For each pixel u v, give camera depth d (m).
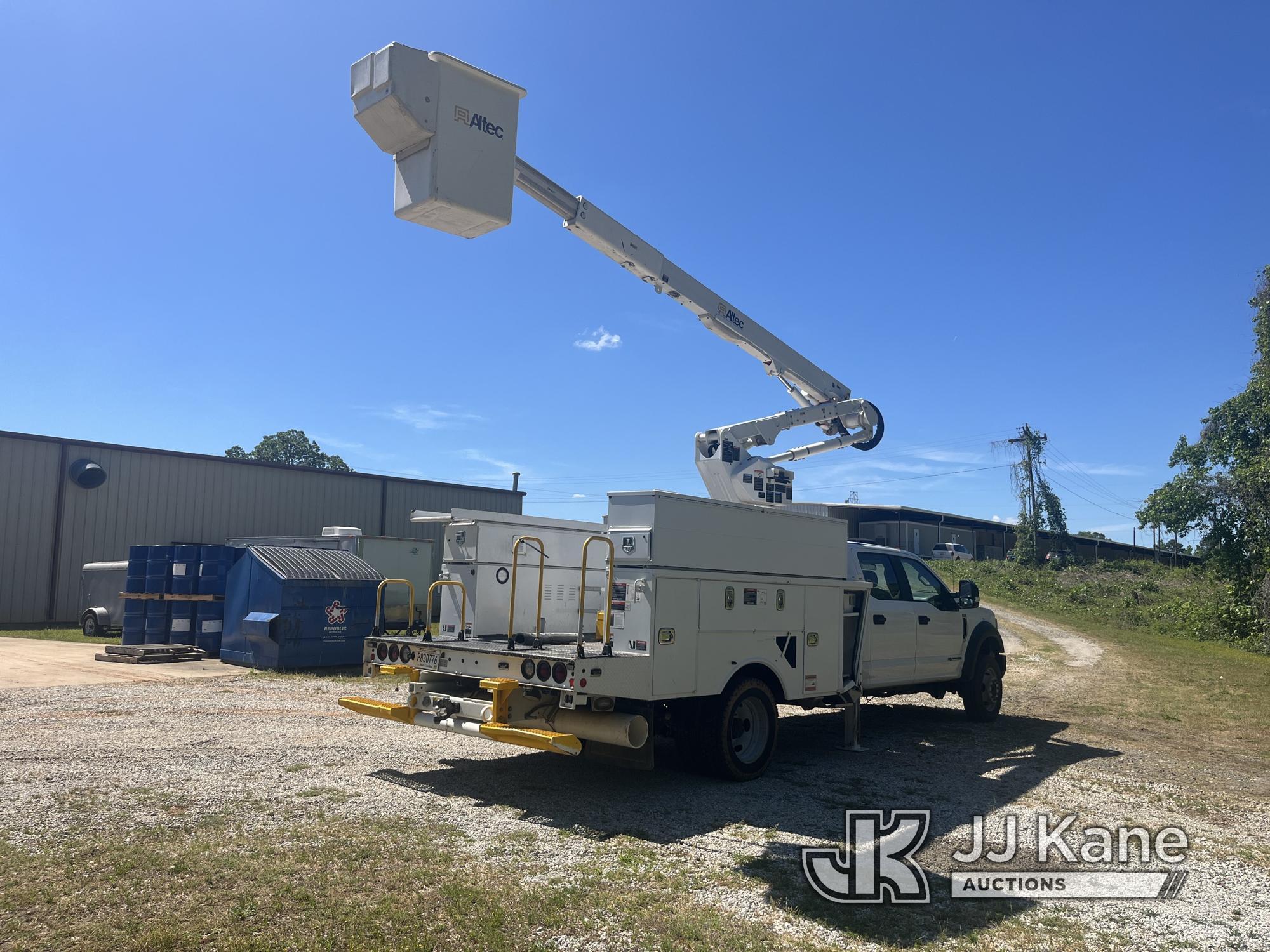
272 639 12.77
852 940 3.78
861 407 10.44
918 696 12.38
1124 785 6.96
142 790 5.82
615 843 4.98
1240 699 12.92
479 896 4.04
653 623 5.86
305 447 64.56
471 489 29.02
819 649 7.46
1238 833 5.70
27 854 4.46
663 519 5.99
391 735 8.07
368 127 5.70
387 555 17.91
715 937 3.72
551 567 7.46
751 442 10.22
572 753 5.31
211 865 4.34
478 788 6.21
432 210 5.65
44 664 12.72
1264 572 25.91
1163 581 41.25
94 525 21.44
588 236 8.16
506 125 5.91
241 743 7.46
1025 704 11.95
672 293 8.98
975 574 41.03
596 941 3.63
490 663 6.01
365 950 3.43
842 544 7.86
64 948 3.36
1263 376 28.25
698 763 6.55
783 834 5.28
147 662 13.34
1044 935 3.91
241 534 23.73
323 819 5.25
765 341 9.89
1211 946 3.83
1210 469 28.75
